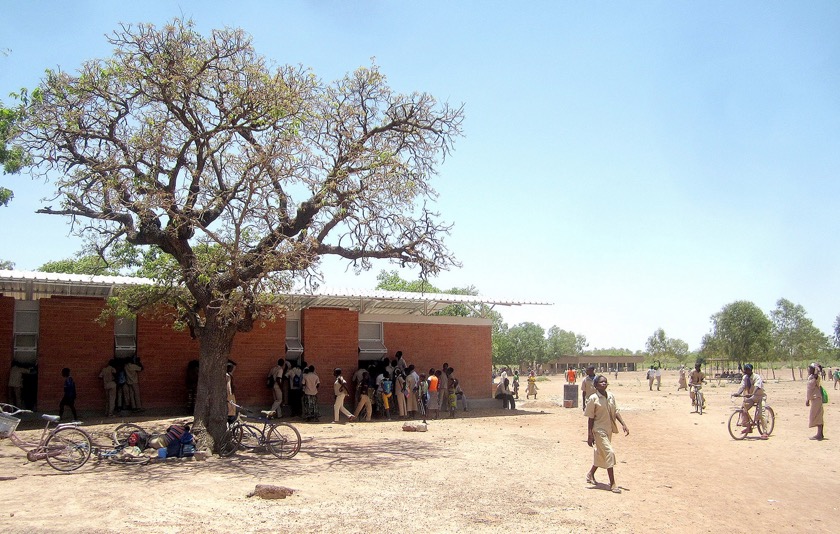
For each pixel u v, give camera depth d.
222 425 14.52
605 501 10.34
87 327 20.98
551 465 13.71
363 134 17.00
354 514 9.08
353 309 27.55
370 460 13.91
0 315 19.83
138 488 10.47
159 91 14.80
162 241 15.10
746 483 12.12
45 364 20.25
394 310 29.94
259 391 23.17
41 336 20.28
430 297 26.23
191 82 14.48
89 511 8.89
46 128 15.17
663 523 9.12
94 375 20.94
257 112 14.93
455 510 9.48
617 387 54.50
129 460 12.98
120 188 14.21
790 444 17.22
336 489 10.71
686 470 13.38
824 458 15.00
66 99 15.46
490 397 28.69
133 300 18.28
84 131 15.01
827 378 65.00
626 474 12.83
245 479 11.41
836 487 11.88
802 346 79.31
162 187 14.91
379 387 23.64
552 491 10.98
